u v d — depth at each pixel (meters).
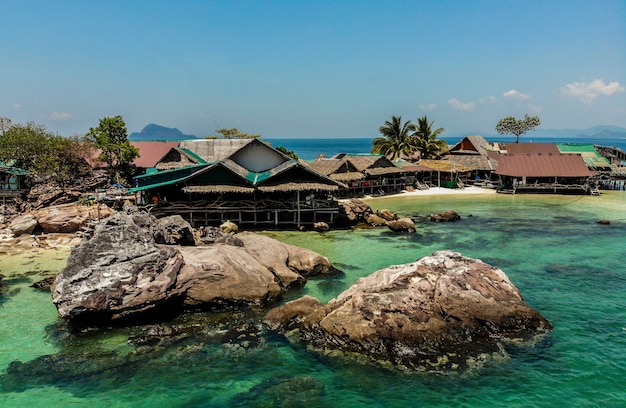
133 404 15.35
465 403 15.13
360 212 46.62
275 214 43.19
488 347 18.20
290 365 17.56
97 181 54.66
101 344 19.31
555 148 88.44
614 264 30.33
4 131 56.81
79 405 15.30
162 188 44.25
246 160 50.97
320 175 43.66
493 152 87.44
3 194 46.34
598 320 21.14
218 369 17.38
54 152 55.22
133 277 21.34
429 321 18.77
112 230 22.98
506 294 20.56
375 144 87.88
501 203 59.91
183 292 22.09
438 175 76.94
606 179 77.19
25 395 15.79
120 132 59.12
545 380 16.31
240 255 25.62
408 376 16.58
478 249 34.81
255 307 22.86
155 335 19.94
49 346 19.14
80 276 20.88
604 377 16.50
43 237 35.44
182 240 32.34
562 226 43.81
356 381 16.42
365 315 18.64
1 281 26.89
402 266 22.34
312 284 26.58
